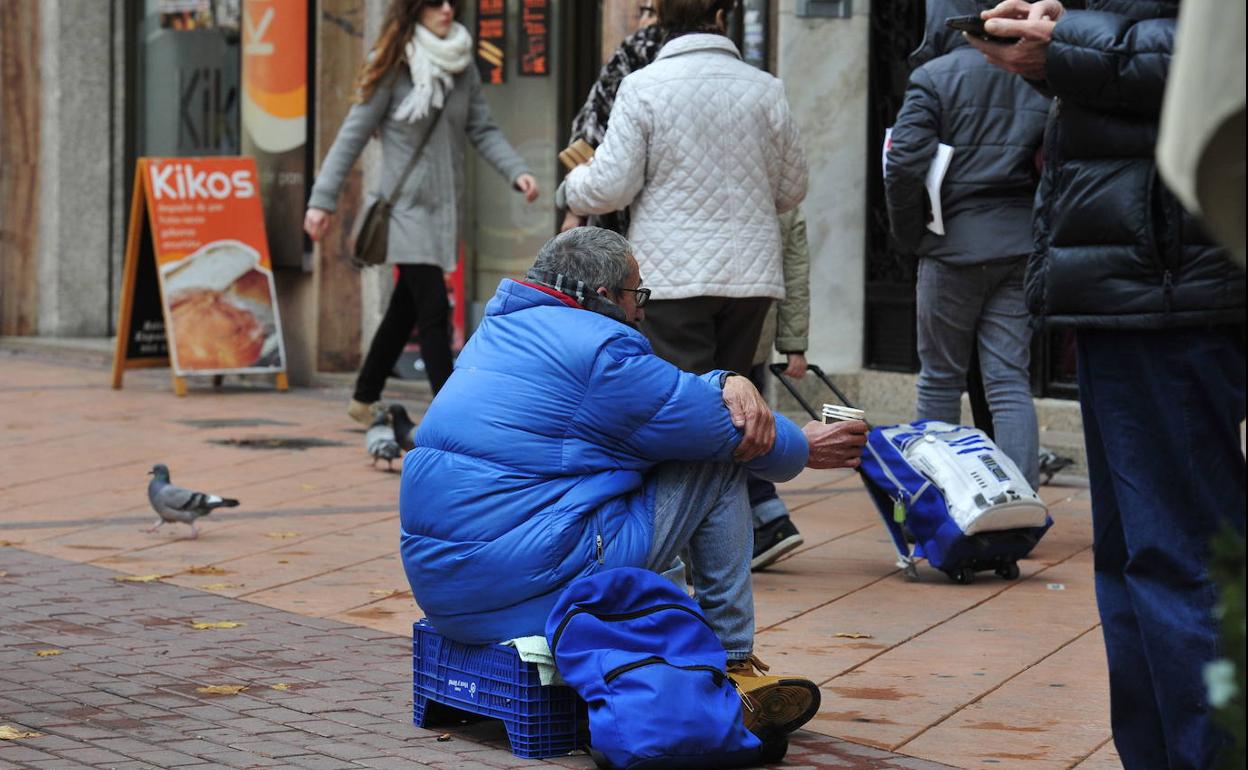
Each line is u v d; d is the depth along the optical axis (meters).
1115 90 11.41
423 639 15.02
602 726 13.41
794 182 20.72
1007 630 18.69
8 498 27.75
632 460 14.32
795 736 14.77
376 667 17.33
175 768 13.80
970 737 14.75
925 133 22.27
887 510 21.31
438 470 14.23
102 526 25.42
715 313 20.19
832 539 24.12
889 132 22.73
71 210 53.53
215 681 16.69
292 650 18.00
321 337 43.22
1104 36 11.42
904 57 34.12
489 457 14.13
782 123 20.31
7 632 18.67
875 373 34.69
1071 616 19.36
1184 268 11.49
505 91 42.62
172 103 50.25
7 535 24.70
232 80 47.59
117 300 54.25
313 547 23.83
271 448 33.12
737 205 19.94
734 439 14.26
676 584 14.85
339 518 26.09
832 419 15.45
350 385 42.66
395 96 32.72
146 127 52.09
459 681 14.66
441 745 14.57
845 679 16.69
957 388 23.53
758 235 20.06
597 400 14.09
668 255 19.73
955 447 21.14
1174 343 11.70
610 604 13.83
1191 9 6.42
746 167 20.00
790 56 34.12
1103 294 11.75
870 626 18.86
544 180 42.19
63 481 29.28
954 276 22.67
